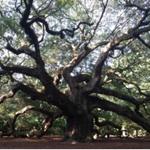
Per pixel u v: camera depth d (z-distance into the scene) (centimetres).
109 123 4222
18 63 3941
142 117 3409
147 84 4331
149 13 3198
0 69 3231
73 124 3198
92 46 3397
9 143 3038
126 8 3622
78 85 3206
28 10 2731
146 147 2611
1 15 3064
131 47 3925
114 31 3803
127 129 5184
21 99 4294
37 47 2981
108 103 3328
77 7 3769
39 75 3081
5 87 3850
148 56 4025
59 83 3512
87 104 3259
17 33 3178
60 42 3962
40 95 3158
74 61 3322
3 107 4534
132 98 3425
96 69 3212
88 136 3219
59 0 3319
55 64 4097
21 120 4631
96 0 3781
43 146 2617
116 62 3950
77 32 3759
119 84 3888
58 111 3719
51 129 4831
